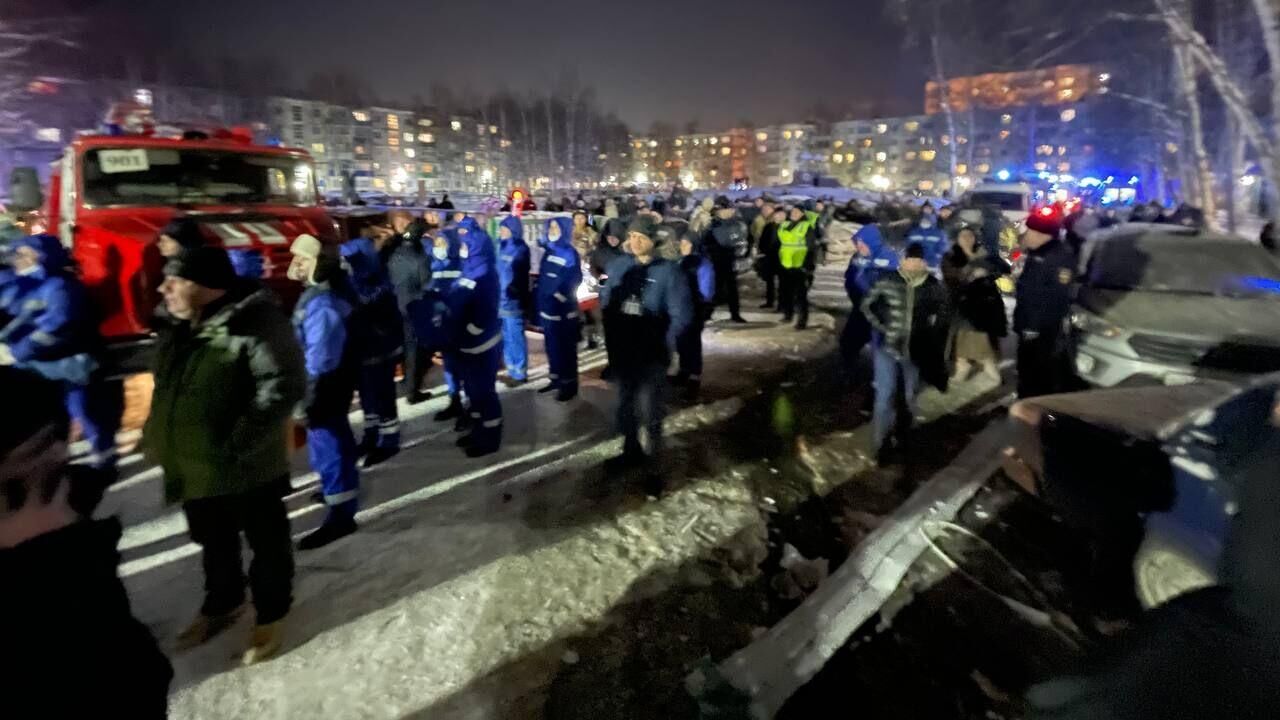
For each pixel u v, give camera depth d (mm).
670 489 5012
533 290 7660
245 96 65625
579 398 7023
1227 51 24578
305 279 4000
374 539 4215
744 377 8016
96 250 5242
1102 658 1869
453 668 3160
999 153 76500
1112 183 44250
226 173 6660
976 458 5406
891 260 7457
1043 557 4176
